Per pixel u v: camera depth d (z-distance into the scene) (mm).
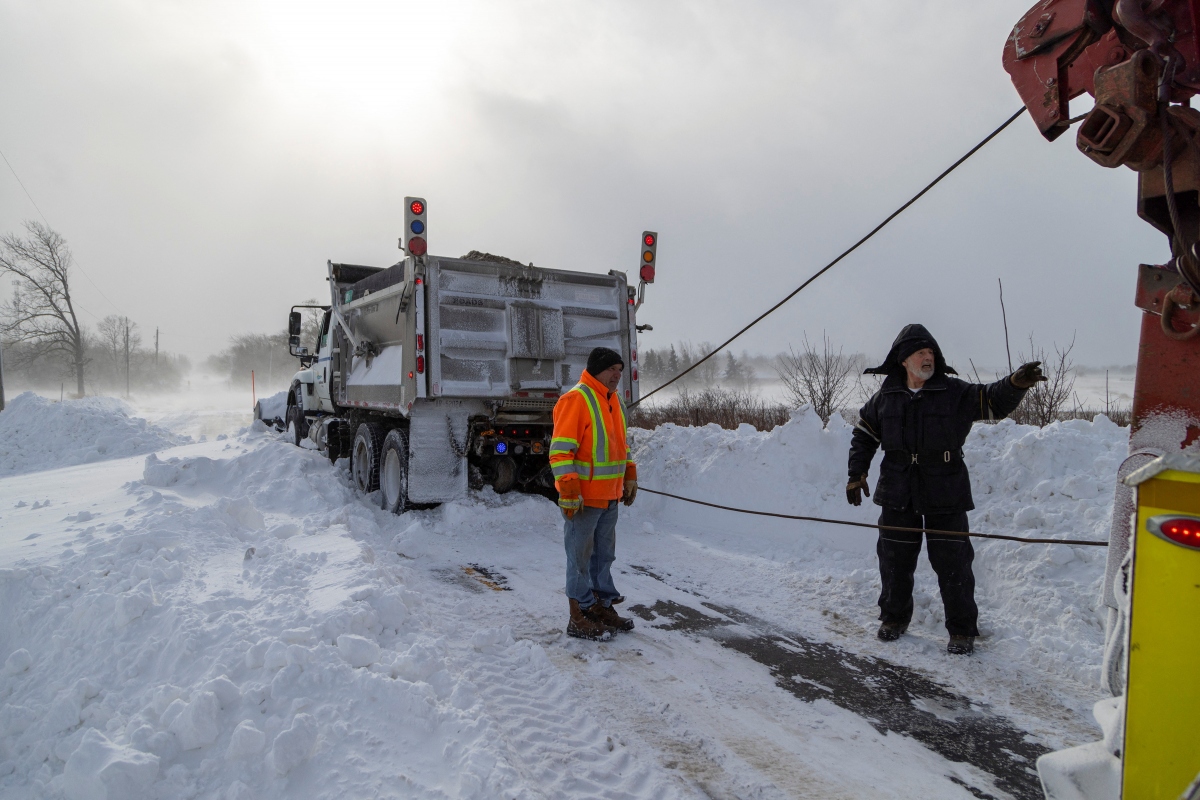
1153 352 1782
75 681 3012
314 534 5562
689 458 8258
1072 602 4199
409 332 6910
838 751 3035
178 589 3811
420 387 6812
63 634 3434
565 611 4801
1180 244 1638
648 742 3068
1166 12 1705
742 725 3252
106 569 4086
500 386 7219
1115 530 1887
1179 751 1512
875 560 5660
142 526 5113
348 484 8555
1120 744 1734
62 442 12109
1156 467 1570
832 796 2699
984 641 4223
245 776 2434
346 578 4160
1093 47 1958
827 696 3562
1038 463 5441
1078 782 1787
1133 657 1605
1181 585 1523
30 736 2773
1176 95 1695
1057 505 5023
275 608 3602
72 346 47250
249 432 13531
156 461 7961
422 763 2568
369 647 3174
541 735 3039
